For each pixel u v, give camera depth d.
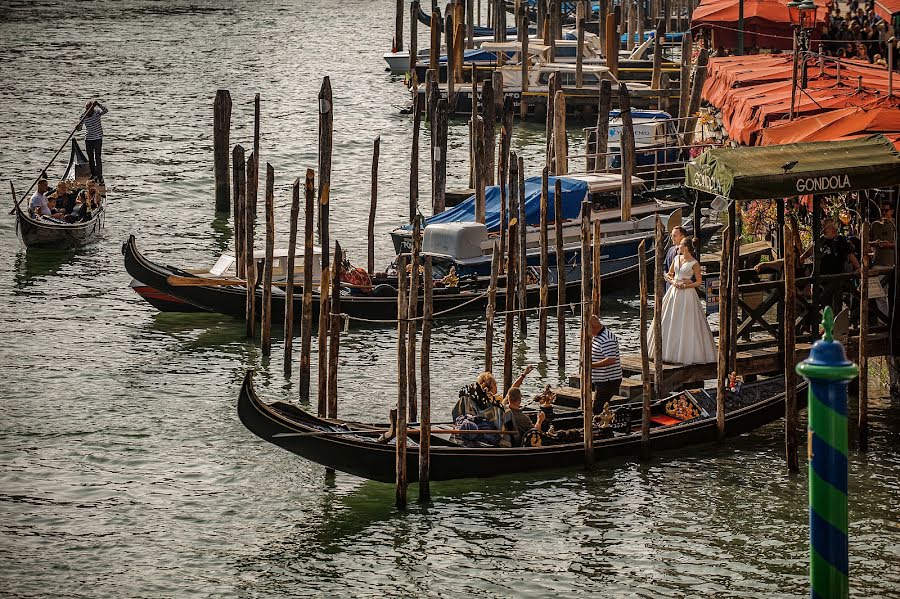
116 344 97.00
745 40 171.12
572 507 67.62
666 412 75.19
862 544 62.66
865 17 171.12
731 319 74.12
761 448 74.50
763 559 61.97
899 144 83.50
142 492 70.75
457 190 137.50
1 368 91.25
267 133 181.38
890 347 76.88
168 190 149.62
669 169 134.38
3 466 74.12
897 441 74.06
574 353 95.88
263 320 93.12
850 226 83.75
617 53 187.88
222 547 64.19
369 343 97.50
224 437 78.69
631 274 110.69
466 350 95.69
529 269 106.31
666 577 60.31
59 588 59.97
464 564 61.84
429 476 68.19
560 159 127.38
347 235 129.50
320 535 65.19
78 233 124.88
